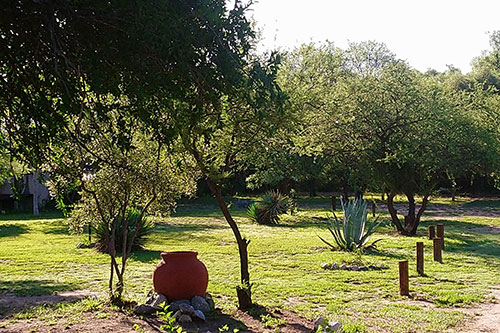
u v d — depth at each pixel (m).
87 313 8.88
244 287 9.44
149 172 9.23
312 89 12.50
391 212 24.58
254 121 8.60
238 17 4.35
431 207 41.00
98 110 4.34
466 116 23.78
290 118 9.22
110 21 3.98
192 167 9.68
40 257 16.20
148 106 4.36
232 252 17.69
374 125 23.14
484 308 10.04
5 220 29.34
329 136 23.16
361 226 18.17
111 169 9.09
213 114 5.83
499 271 14.40
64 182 7.23
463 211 37.75
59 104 4.37
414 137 22.92
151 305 8.86
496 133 25.09
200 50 4.25
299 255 17.06
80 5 3.91
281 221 30.23
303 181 48.28
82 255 16.70
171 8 3.96
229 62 4.30
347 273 13.74
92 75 4.19
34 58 4.33
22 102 4.58
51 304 9.69
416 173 24.09
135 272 13.58
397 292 11.42
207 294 9.56
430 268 14.68
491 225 28.45
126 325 8.12
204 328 8.11
